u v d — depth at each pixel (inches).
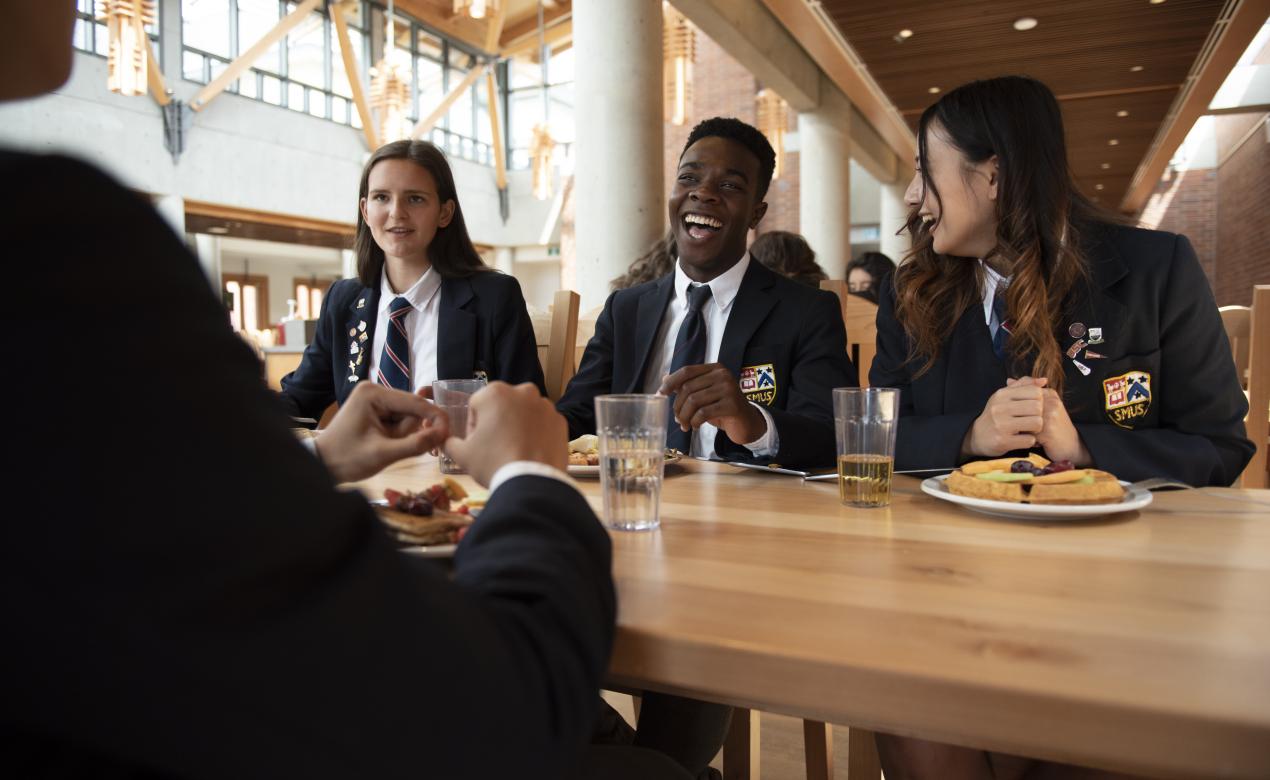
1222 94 367.2
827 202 370.3
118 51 260.7
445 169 86.2
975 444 44.4
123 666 10.9
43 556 10.5
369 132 468.8
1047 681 17.0
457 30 563.5
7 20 13.4
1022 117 50.8
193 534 11.1
